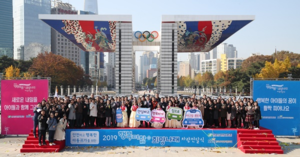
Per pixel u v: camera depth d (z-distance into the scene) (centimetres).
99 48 4159
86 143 1546
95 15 2842
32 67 6456
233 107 1606
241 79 6109
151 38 3344
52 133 1428
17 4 11750
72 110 1558
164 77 2973
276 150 1420
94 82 12031
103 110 1600
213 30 3031
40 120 1405
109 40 3456
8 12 11350
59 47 13262
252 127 1586
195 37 3269
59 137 1456
